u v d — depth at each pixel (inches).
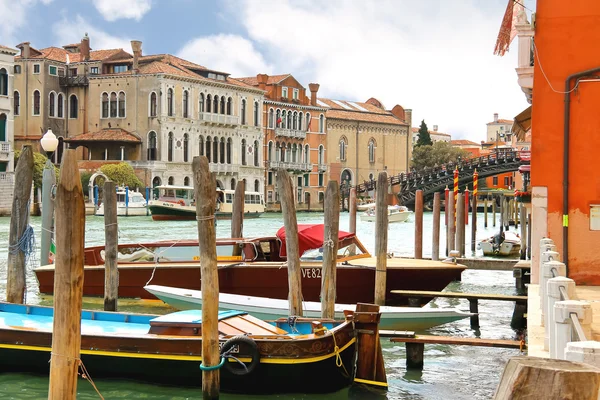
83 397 408.5
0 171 2210.9
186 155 2659.9
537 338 356.5
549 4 557.3
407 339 459.5
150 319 468.8
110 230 579.5
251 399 410.9
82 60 2746.1
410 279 668.7
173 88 2586.1
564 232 554.6
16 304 497.7
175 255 690.8
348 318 433.1
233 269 659.4
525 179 981.8
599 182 550.0
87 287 700.0
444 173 2753.4
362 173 3516.2
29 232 529.3
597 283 549.6
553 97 557.3
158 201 2081.7
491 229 2079.2
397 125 3688.5
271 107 3078.2
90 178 2292.1
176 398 410.0
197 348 412.8
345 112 3479.3
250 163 2952.8
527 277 808.9
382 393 423.8
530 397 90.7
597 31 550.0
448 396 422.0
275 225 1996.8
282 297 659.4
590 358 124.1
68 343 273.1
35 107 2650.1
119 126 2610.7
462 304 755.4
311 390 414.0
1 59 2218.3
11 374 439.5
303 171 3208.7
